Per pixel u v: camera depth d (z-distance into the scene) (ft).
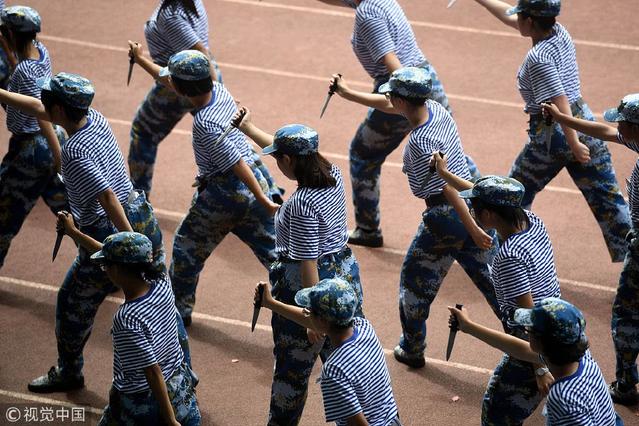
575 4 188.65
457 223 91.20
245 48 173.78
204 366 99.76
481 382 97.55
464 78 163.63
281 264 82.38
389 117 112.78
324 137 146.30
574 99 106.83
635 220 90.07
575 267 116.26
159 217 127.34
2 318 107.04
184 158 140.97
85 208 87.45
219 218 98.58
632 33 177.68
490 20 183.21
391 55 111.96
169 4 120.06
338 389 66.59
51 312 108.37
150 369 72.13
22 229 123.44
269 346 103.24
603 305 109.50
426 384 97.30
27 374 98.17
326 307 67.15
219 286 112.88
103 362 100.53
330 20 184.34
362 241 120.88
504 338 72.33
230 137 95.96
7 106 103.55
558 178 135.64
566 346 65.87
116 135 147.02
